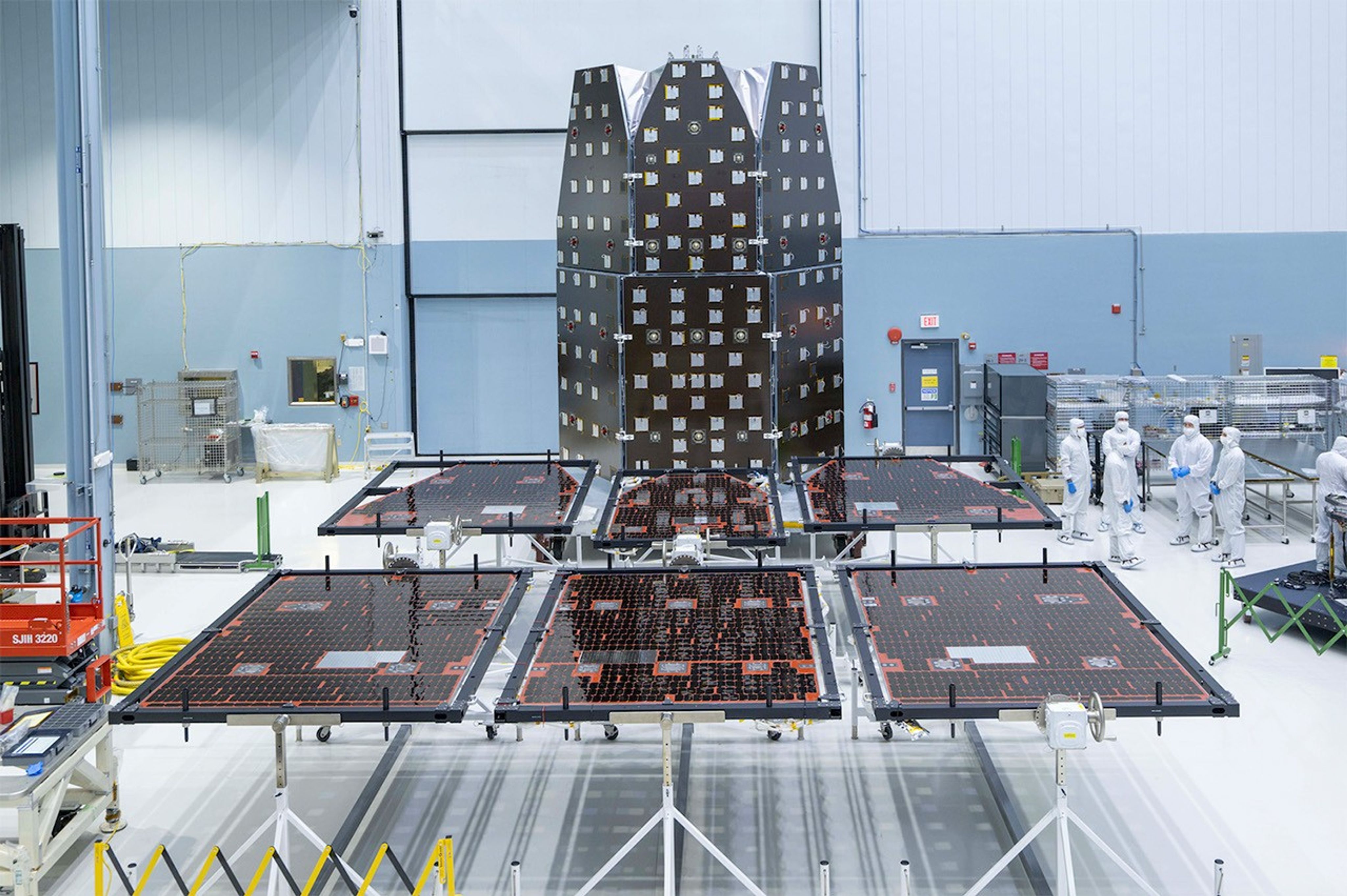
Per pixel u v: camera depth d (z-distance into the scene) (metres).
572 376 18.20
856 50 22.84
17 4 23.83
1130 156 22.95
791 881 9.39
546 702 8.52
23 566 12.58
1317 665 13.51
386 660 9.41
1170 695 8.45
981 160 23.05
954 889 9.24
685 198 16.72
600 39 23.31
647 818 10.41
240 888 8.54
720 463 17.17
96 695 12.60
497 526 12.66
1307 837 9.92
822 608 10.93
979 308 23.36
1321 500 15.73
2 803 8.76
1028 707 8.29
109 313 24.33
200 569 17.67
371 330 24.17
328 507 21.33
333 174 23.88
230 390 23.80
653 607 10.47
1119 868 9.20
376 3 23.39
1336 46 22.61
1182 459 18.05
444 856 8.36
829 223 17.88
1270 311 23.25
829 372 18.08
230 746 11.91
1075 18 22.72
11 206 24.25
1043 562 11.38
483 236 23.92
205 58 23.75
